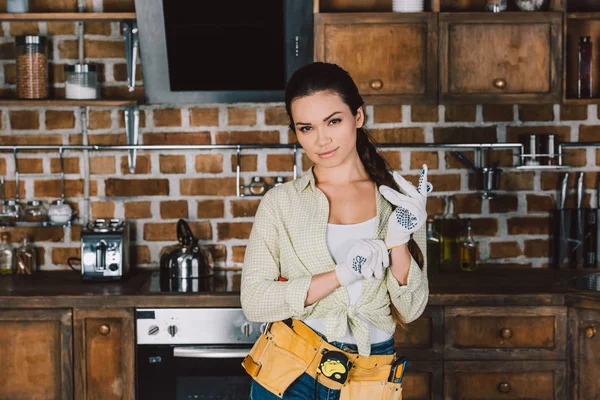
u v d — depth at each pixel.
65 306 2.75
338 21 2.96
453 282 2.93
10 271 3.21
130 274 3.20
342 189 1.76
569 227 3.24
